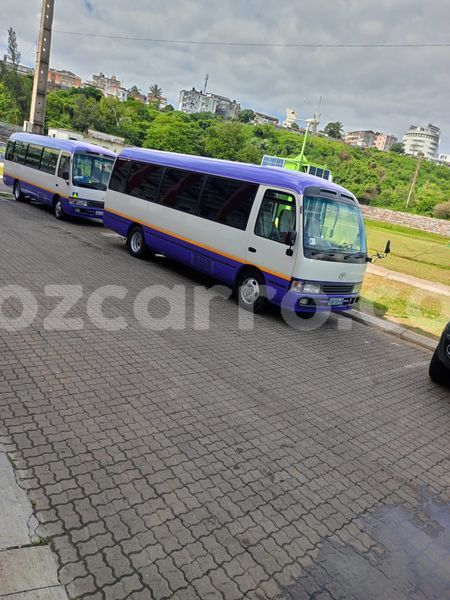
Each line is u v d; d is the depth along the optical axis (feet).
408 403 17.92
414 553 9.95
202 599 7.96
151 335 20.11
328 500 11.16
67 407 13.20
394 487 12.21
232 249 27.91
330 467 12.57
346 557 9.46
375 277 45.75
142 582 8.08
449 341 19.47
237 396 15.74
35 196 52.80
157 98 500.33
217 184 29.76
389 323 29.78
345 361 21.59
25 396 13.42
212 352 19.44
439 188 201.26
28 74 238.07
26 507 9.28
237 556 8.98
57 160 48.73
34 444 11.30
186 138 209.97
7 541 8.43
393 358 23.50
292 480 11.66
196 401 14.85
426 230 124.57
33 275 26.25
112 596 7.74
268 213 26.16
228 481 11.16
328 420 15.26
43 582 7.78
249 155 210.59
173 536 9.19
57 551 8.41
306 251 24.23
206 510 10.06
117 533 9.02
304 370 19.38
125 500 9.92
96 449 11.50
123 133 209.97
